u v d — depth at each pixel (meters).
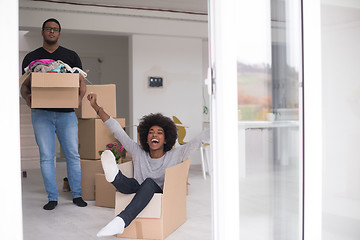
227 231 2.14
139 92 6.52
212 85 2.12
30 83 3.50
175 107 6.74
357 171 2.49
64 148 3.99
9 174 1.74
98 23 6.10
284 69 2.28
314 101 2.35
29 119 5.71
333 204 2.43
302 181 2.33
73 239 2.92
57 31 3.83
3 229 1.74
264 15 2.22
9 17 1.73
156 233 2.87
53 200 3.92
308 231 2.34
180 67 6.75
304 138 2.33
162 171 3.19
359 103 2.49
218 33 2.11
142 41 6.49
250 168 2.19
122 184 2.89
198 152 7.00
